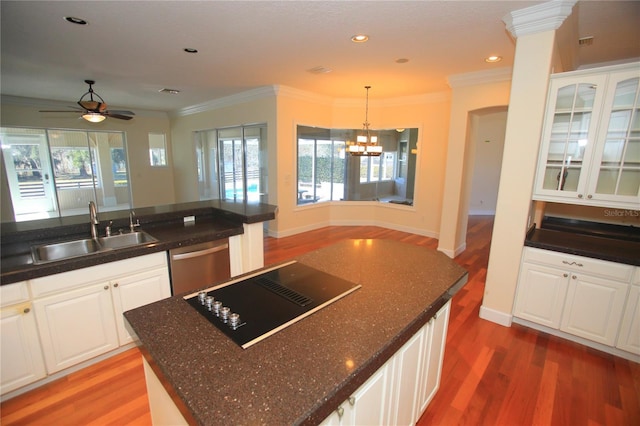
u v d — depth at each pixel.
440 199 5.45
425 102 5.41
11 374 1.79
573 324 2.44
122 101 6.27
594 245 2.45
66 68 3.88
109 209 7.71
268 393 0.85
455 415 1.79
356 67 3.79
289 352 1.02
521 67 2.39
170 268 2.37
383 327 1.19
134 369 2.12
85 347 2.05
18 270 1.73
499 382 2.06
